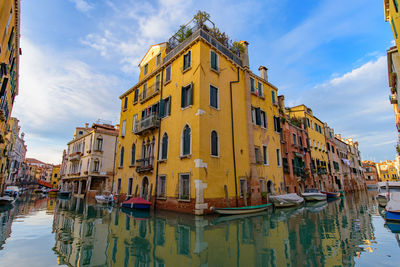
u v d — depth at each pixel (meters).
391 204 10.40
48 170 84.81
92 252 5.91
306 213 13.16
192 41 13.85
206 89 13.22
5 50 12.32
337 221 10.46
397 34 10.66
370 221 10.48
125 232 8.15
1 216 12.44
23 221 10.76
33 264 5.03
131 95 20.67
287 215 12.27
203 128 12.41
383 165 76.81
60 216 12.34
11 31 12.90
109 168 28.92
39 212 14.21
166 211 12.91
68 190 35.72
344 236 7.60
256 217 11.43
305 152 25.09
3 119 14.91
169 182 13.45
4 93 12.74
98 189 28.06
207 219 10.38
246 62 17.14
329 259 5.37
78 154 31.38
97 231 8.36
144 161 16.20
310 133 27.84
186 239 7.12
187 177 12.42
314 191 21.50
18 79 20.69
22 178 56.44
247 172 14.48
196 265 4.96
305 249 6.14
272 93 19.86
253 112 16.83
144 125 16.42
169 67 15.98
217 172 12.55
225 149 13.45
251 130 15.42
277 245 6.51
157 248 6.22
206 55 13.79
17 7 12.68
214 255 5.63
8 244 6.68
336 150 36.50
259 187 14.72
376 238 7.33
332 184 30.58
